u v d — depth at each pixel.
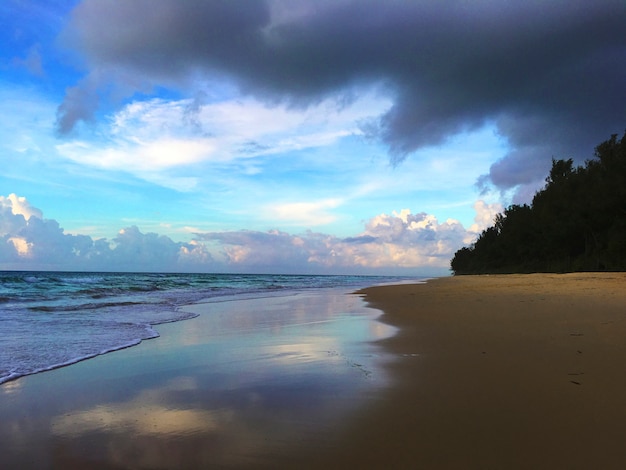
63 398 3.96
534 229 53.31
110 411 3.57
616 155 41.09
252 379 4.49
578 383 3.99
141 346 6.60
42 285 25.66
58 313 11.58
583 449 2.65
